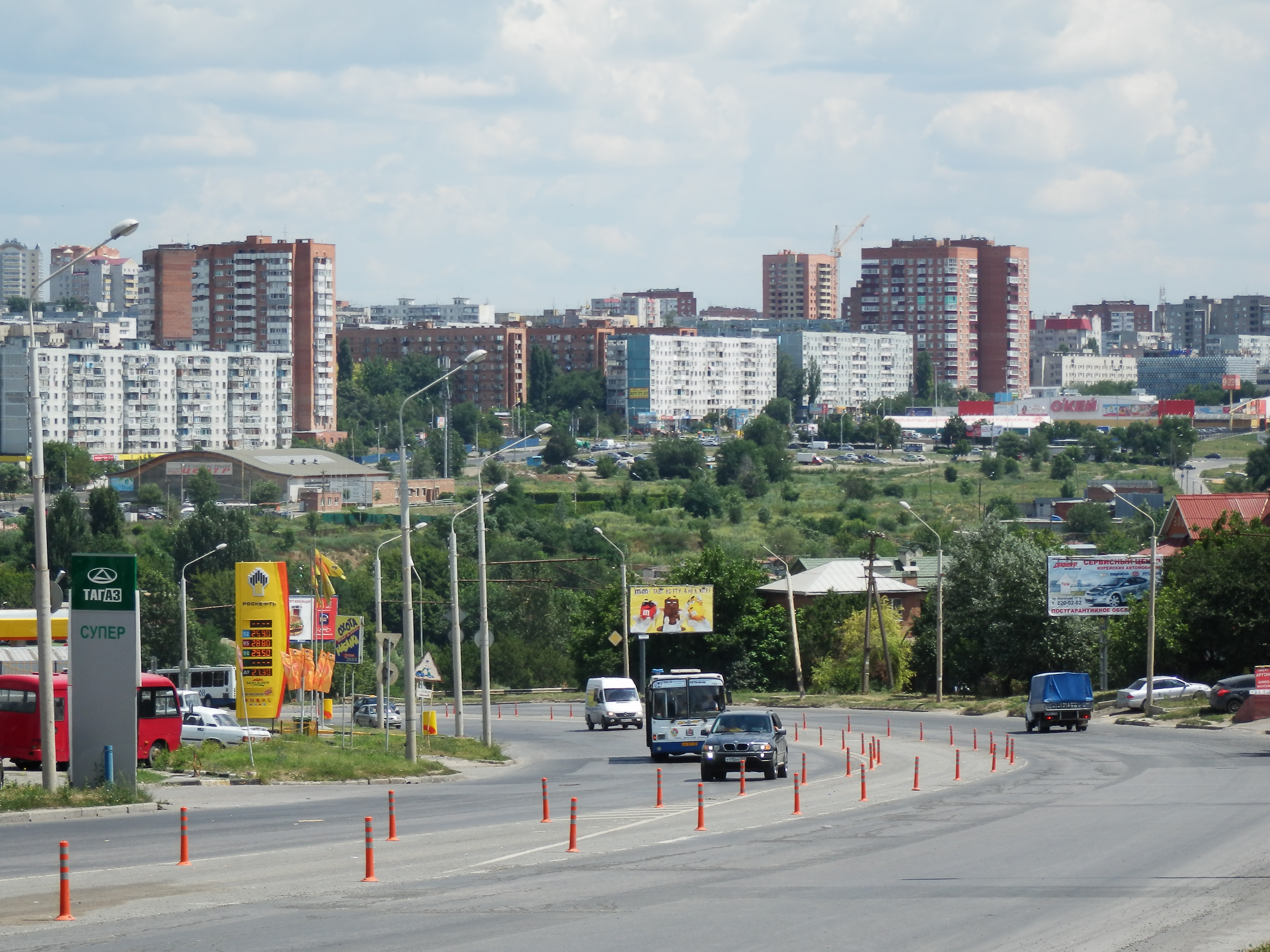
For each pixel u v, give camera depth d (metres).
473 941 64.62
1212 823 104.00
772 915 70.19
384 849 96.31
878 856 90.12
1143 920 67.00
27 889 79.56
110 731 125.06
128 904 74.81
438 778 169.38
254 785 153.25
